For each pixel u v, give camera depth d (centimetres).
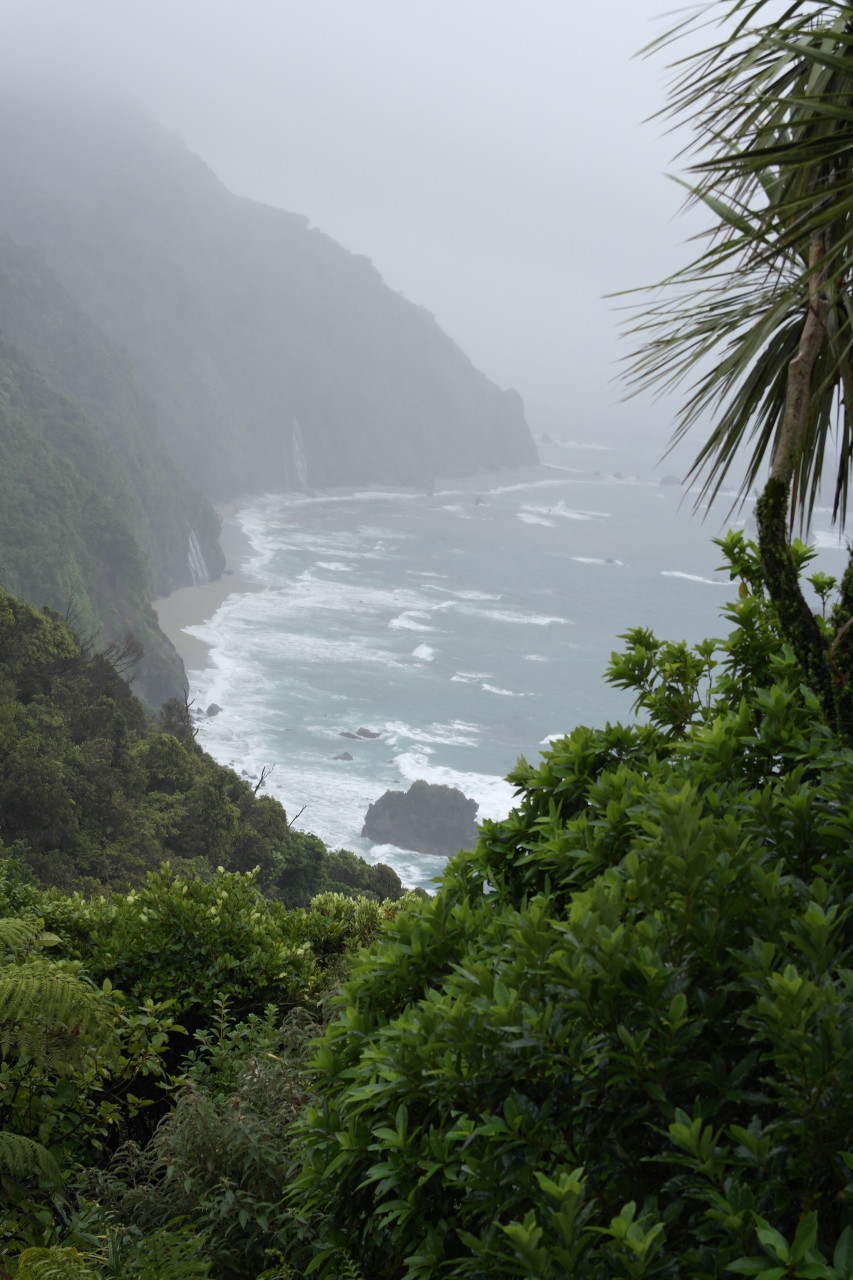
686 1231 178
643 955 187
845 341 293
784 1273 143
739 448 338
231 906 620
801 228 238
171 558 16850
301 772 9850
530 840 317
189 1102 405
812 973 188
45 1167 383
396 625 15700
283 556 19838
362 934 664
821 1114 159
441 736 11244
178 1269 310
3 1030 398
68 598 11512
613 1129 185
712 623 17062
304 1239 343
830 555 14725
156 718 10162
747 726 299
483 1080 202
